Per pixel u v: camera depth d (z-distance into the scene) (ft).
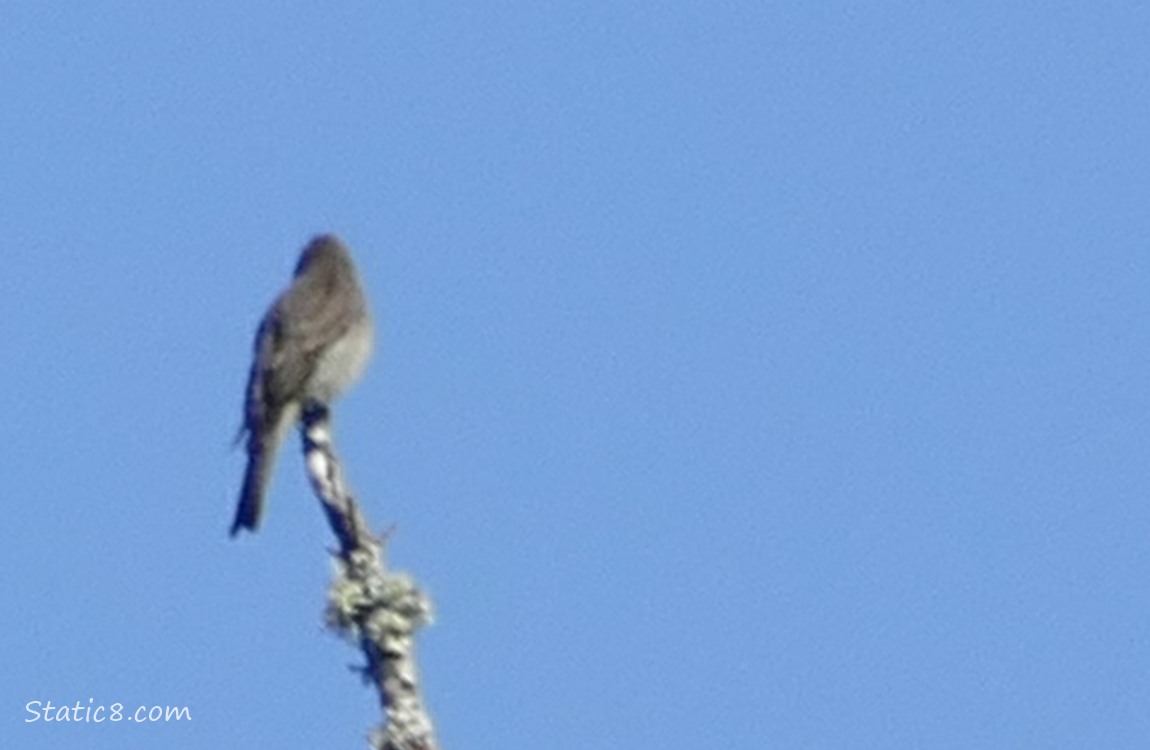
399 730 33.32
